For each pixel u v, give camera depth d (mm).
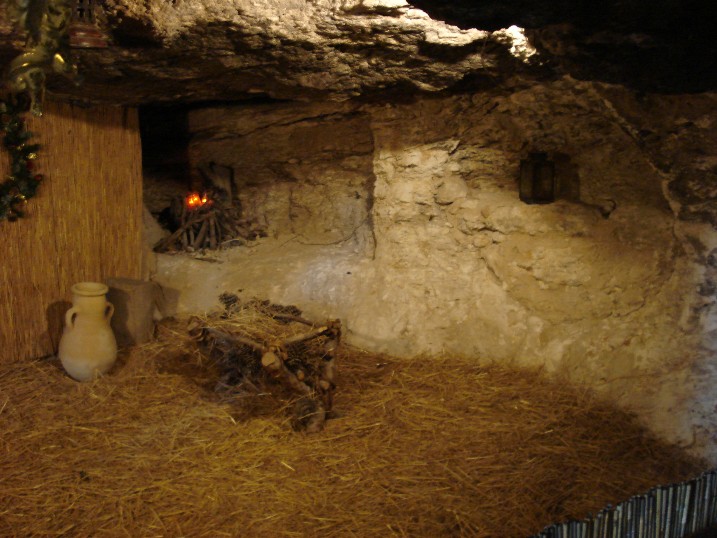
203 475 3379
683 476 3510
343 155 5551
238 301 5141
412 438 3742
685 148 3789
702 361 3855
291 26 3256
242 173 5984
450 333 4746
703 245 3902
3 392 4168
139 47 3402
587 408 4035
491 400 4141
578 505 3207
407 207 4926
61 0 2537
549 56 3537
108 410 4020
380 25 3266
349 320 4938
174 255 5605
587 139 4410
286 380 3787
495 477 3398
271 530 2992
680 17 2691
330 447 3631
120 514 3076
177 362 4613
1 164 4305
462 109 4637
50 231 4605
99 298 4355
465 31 3355
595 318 4352
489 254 4770
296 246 5742
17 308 4516
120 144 4930
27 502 3152
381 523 3047
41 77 2729
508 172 4801
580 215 4496
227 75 4016
